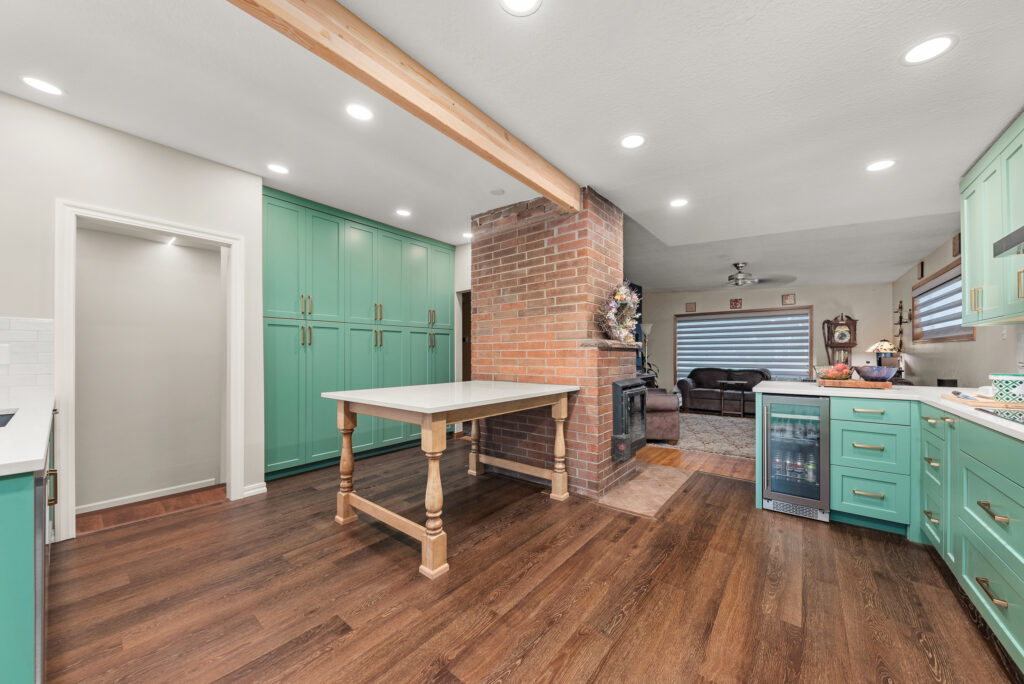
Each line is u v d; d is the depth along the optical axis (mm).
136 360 2980
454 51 1674
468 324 5203
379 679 1297
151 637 1477
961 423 1720
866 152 2457
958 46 1570
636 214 3623
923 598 1726
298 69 1812
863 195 3141
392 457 4035
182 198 2594
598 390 2939
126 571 1921
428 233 4434
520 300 3359
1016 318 2045
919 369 5508
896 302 6688
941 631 1521
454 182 3023
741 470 3605
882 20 1457
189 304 3223
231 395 2842
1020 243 1617
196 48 1681
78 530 2365
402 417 2105
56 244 2158
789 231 4141
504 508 2740
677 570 1955
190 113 2176
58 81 1909
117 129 2342
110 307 2873
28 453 898
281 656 1392
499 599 1726
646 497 2939
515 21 1507
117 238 2900
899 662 1367
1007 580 1346
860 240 4484
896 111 2033
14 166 2057
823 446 2484
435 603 1697
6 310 2037
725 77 1808
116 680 1277
